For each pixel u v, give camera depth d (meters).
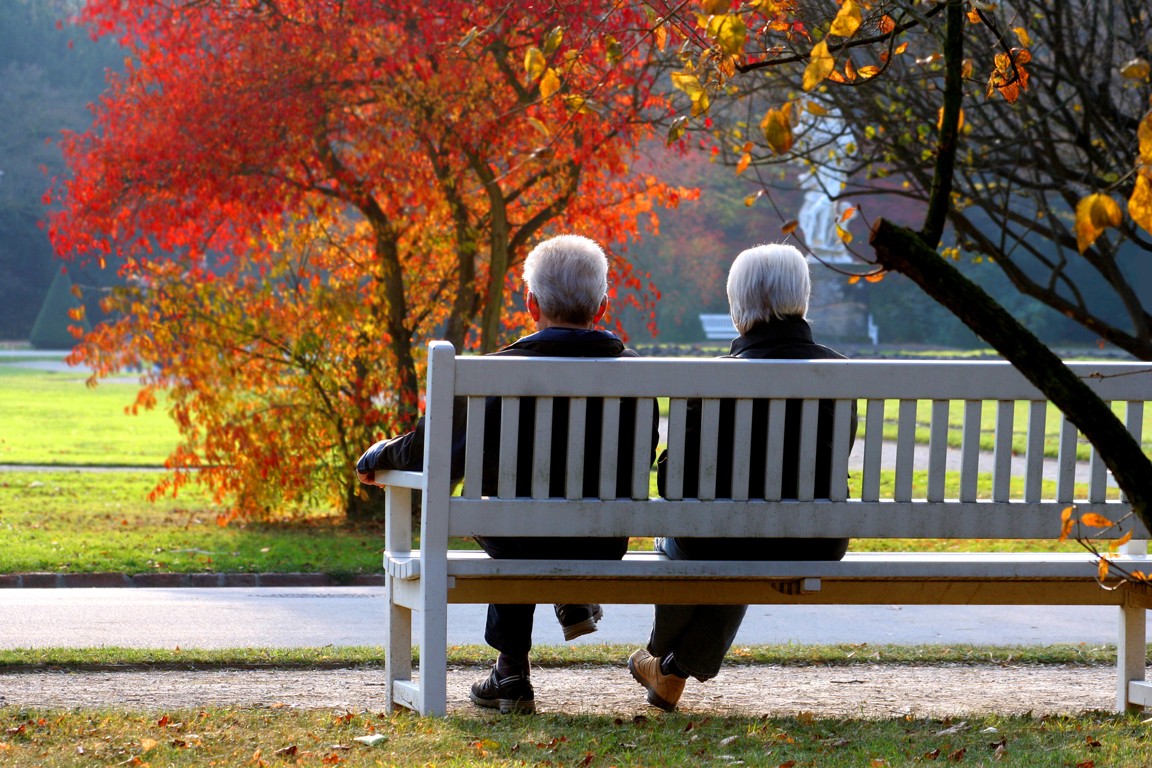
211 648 14.57
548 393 8.63
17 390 99.75
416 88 29.67
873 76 8.52
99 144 31.38
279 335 32.44
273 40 30.58
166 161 30.38
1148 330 27.86
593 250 9.83
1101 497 9.12
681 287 169.88
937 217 5.67
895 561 8.98
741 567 8.77
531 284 9.78
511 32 26.31
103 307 32.12
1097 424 5.18
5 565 23.70
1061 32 24.02
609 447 8.74
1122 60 24.33
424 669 9.08
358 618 18.56
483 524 8.70
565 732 8.95
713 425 8.79
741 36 6.75
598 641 16.78
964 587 9.19
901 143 25.27
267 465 31.97
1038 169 25.97
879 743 8.70
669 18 9.40
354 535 30.70
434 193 32.78
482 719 9.44
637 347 159.88
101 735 8.81
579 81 20.34
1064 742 8.66
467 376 8.59
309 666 13.71
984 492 32.62
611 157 29.97
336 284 34.75
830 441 9.30
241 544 28.02
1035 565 9.10
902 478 8.98
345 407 32.69
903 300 195.25
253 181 30.58
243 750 8.29
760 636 17.05
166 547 26.97
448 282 35.38
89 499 37.00
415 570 9.09
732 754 8.24
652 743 8.58
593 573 8.70
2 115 190.88
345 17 29.72
